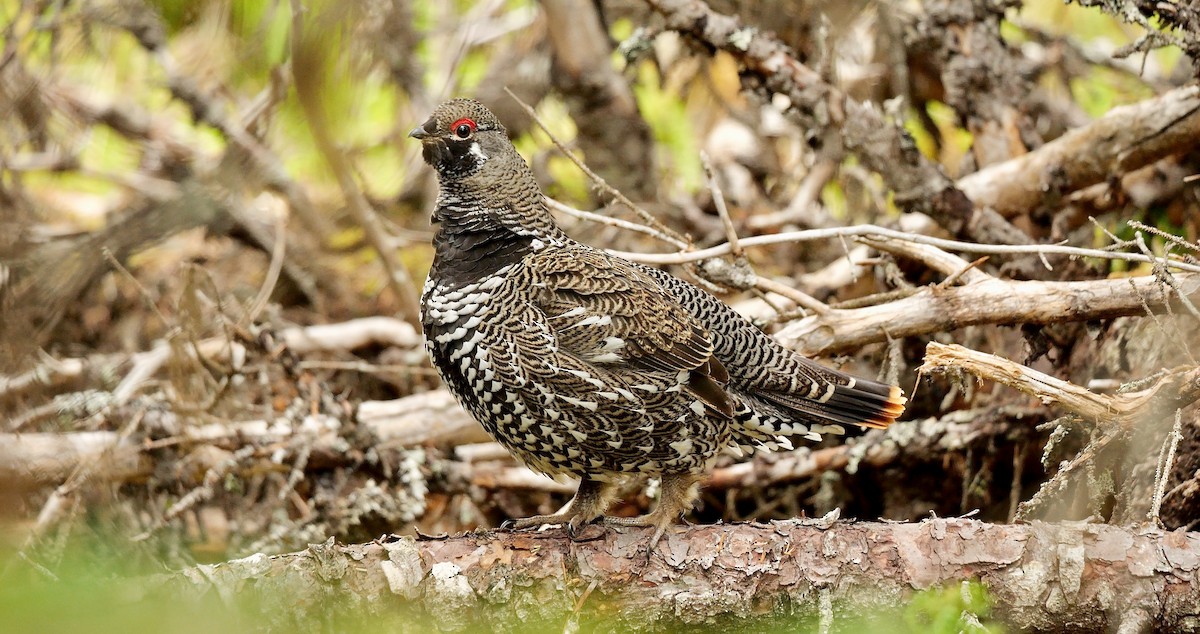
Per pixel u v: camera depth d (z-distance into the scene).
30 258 9.42
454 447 10.16
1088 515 8.55
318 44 7.28
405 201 13.25
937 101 12.57
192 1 8.56
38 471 8.91
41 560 7.93
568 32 11.84
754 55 10.17
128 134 13.30
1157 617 6.47
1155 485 7.37
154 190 12.62
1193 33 8.94
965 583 6.55
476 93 12.83
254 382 10.31
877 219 11.12
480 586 6.67
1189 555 6.51
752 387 7.87
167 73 11.58
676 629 6.83
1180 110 9.57
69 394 9.91
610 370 7.32
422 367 11.18
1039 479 9.48
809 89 10.19
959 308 8.53
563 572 6.77
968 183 10.53
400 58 11.97
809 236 8.59
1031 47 13.71
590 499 7.90
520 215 7.80
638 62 12.44
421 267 12.70
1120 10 8.92
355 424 9.41
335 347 11.50
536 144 13.09
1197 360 7.93
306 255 12.31
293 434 9.31
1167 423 7.61
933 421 9.50
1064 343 9.38
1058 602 6.51
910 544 6.70
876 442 9.52
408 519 9.39
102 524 8.63
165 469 9.20
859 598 6.66
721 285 8.91
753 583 6.74
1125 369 8.99
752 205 12.59
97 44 11.80
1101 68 13.38
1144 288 8.08
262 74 9.26
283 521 9.29
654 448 7.46
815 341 8.82
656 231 9.09
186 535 9.36
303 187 13.08
